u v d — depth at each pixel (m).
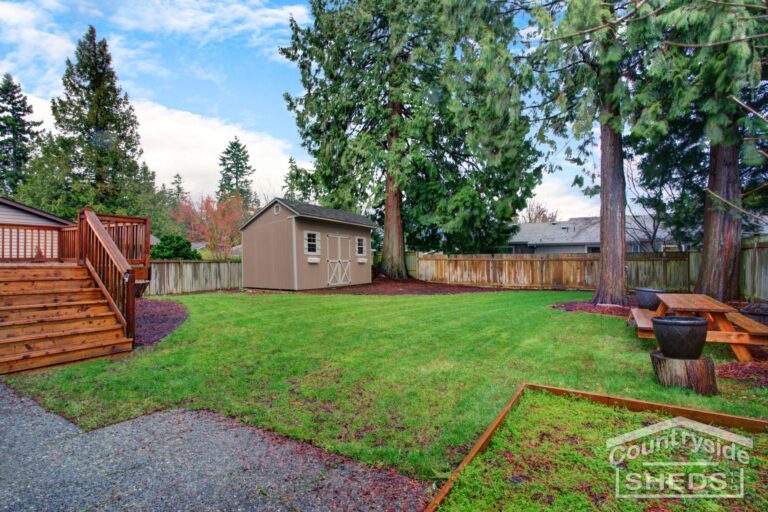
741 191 8.80
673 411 2.89
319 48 16.94
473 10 8.37
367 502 2.02
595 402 3.17
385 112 16.53
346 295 11.84
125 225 7.68
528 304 9.41
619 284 8.58
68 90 21.38
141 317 7.38
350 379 3.91
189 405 3.36
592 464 2.27
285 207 13.48
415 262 19.08
